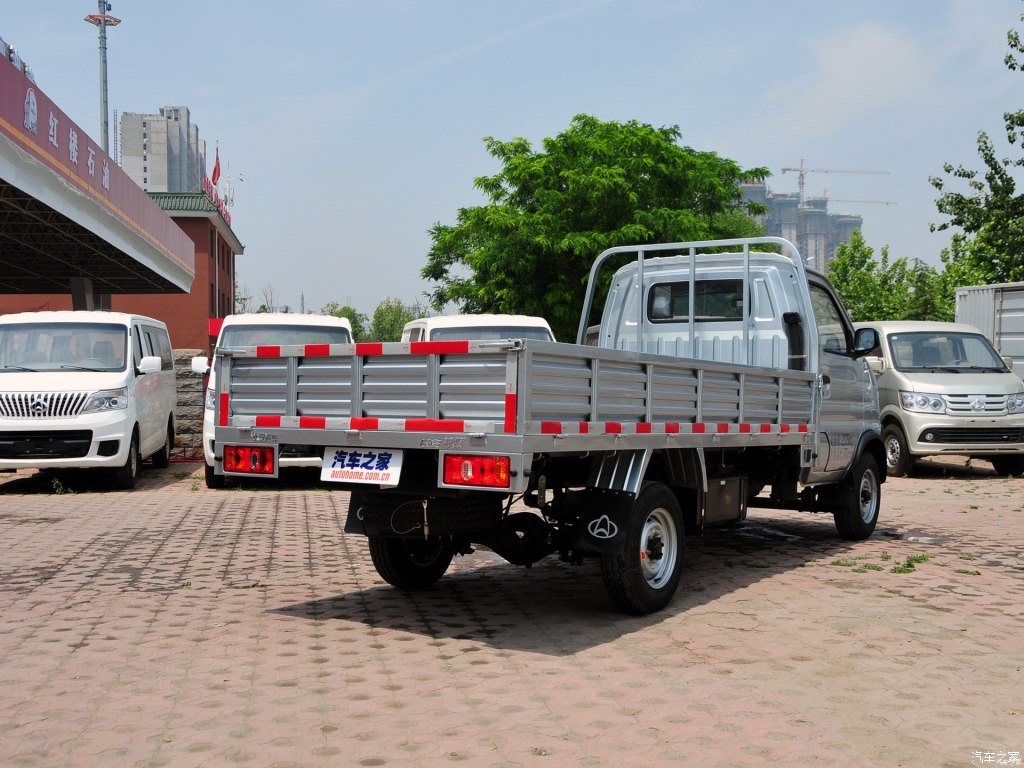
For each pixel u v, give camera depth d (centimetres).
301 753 402
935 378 1588
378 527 616
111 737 420
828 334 879
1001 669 519
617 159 3102
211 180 5078
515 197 3181
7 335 1377
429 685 491
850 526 931
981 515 1140
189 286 3184
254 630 598
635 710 454
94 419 1278
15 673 509
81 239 2241
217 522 1048
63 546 892
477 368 532
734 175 3384
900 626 607
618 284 927
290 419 609
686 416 655
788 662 530
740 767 389
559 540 635
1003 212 2658
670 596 652
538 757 398
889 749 408
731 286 858
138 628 601
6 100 1359
